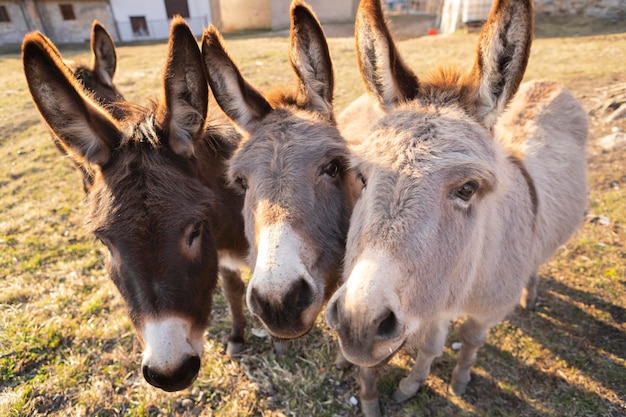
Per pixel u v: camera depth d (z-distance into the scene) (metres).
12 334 1.26
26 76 0.64
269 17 9.97
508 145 0.94
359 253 0.58
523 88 1.24
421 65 3.46
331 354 1.18
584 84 2.63
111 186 0.69
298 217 0.71
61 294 1.42
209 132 0.95
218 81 0.84
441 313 0.73
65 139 0.71
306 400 1.07
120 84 3.73
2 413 1.05
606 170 1.81
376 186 0.58
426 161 0.57
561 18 4.79
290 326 0.69
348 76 3.39
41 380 1.13
